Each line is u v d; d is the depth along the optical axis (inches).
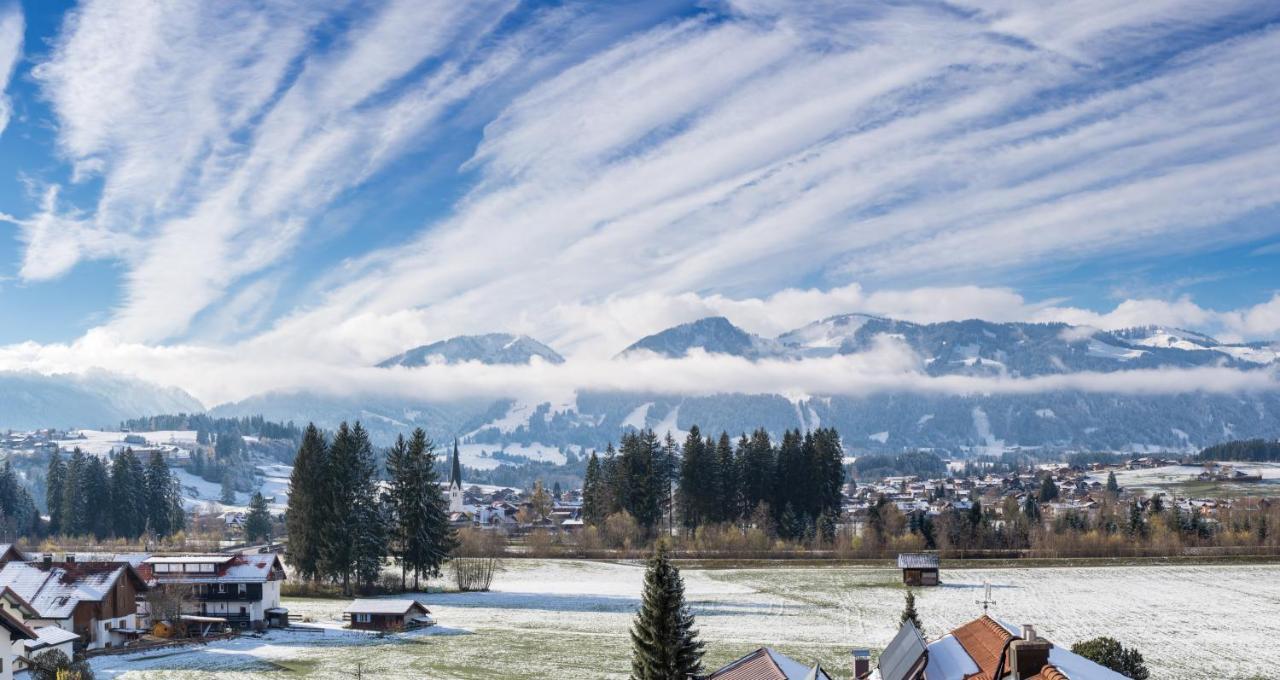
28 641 3181.6
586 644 3924.7
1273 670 3462.1
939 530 7524.6
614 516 7696.9
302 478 5428.2
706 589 5625.0
